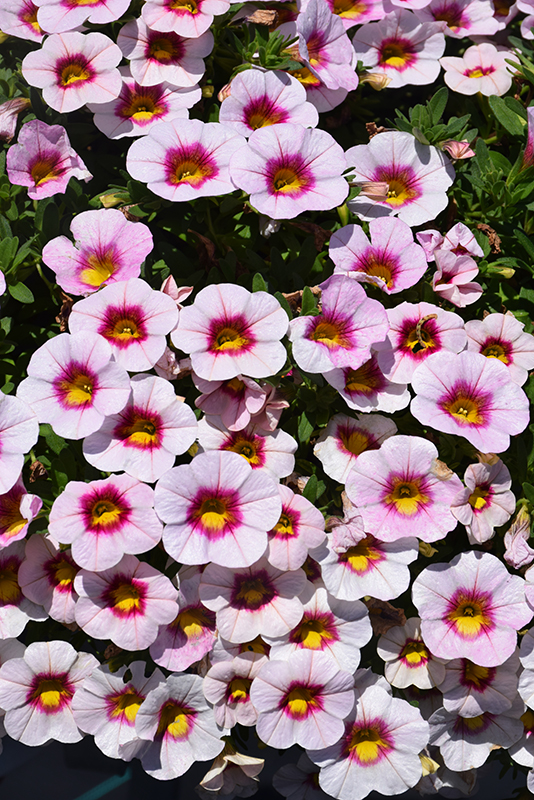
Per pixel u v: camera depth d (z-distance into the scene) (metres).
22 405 0.58
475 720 0.60
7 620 0.59
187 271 0.61
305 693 0.59
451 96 0.67
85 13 0.61
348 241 0.60
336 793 0.59
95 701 0.59
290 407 0.60
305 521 0.58
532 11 0.66
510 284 0.63
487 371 0.59
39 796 0.68
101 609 0.58
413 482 0.59
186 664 0.58
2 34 0.63
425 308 0.60
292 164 0.60
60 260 0.59
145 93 0.62
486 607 0.59
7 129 0.61
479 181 0.62
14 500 0.58
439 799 0.66
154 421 0.58
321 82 0.63
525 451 0.60
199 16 0.61
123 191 0.62
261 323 0.58
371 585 0.59
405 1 0.65
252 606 0.58
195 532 0.58
